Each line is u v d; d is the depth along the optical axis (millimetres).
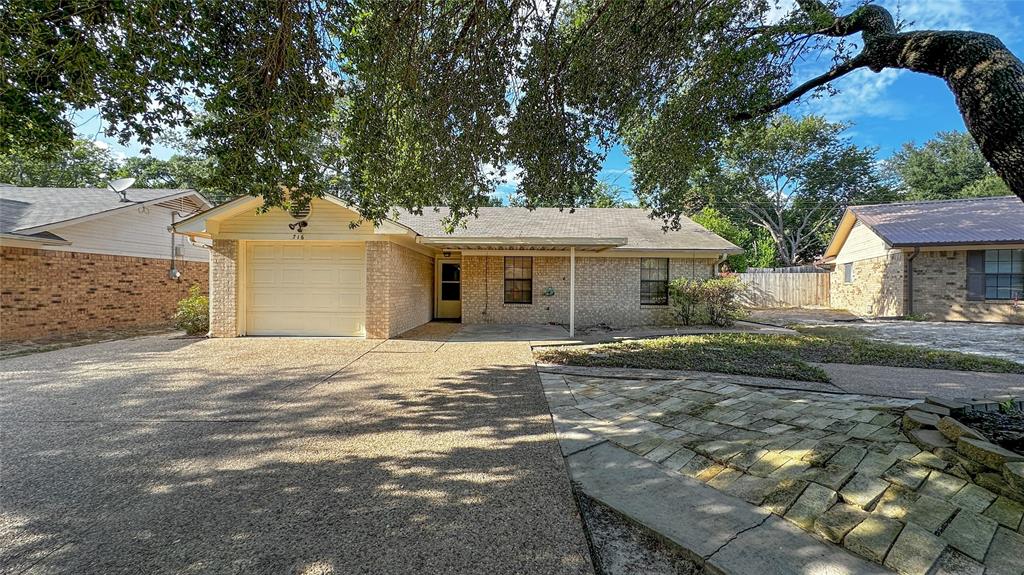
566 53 5141
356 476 3145
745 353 7766
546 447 3729
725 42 4801
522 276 13008
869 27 3947
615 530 2525
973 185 27234
